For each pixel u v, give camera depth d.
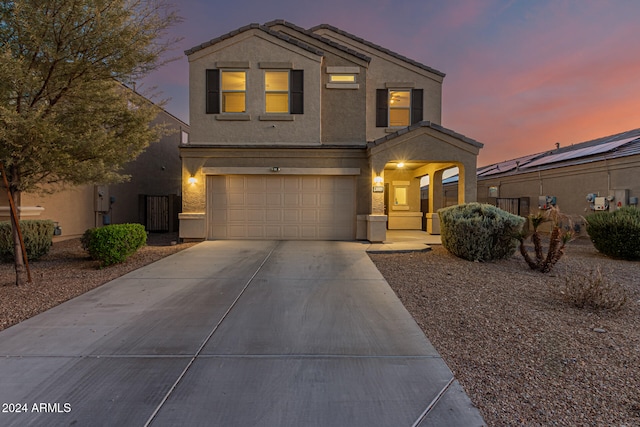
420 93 13.67
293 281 6.23
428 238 12.23
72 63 5.86
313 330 4.02
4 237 7.60
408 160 10.76
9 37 5.61
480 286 5.97
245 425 2.39
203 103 11.45
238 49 11.43
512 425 2.41
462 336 3.88
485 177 20.97
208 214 11.54
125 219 14.55
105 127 6.83
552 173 15.36
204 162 11.37
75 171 6.37
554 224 7.12
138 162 15.47
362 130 11.96
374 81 13.61
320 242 11.05
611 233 8.70
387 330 4.03
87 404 2.61
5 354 3.37
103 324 4.16
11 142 5.14
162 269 7.16
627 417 2.47
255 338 3.79
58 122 6.11
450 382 2.93
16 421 2.41
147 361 3.26
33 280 6.27
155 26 6.42
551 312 4.64
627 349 3.52
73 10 5.45
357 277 6.52
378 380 2.96
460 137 10.61
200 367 3.16
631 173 11.78
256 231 11.61
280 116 11.45
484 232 7.92
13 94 5.62
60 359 3.28
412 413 2.53
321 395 2.73
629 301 5.10
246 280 6.29
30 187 6.61
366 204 11.45
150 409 2.55
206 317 4.43
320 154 11.38
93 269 7.21
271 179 11.57
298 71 11.52
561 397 2.72
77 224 11.93
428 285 6.04
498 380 2.97
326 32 13.95
